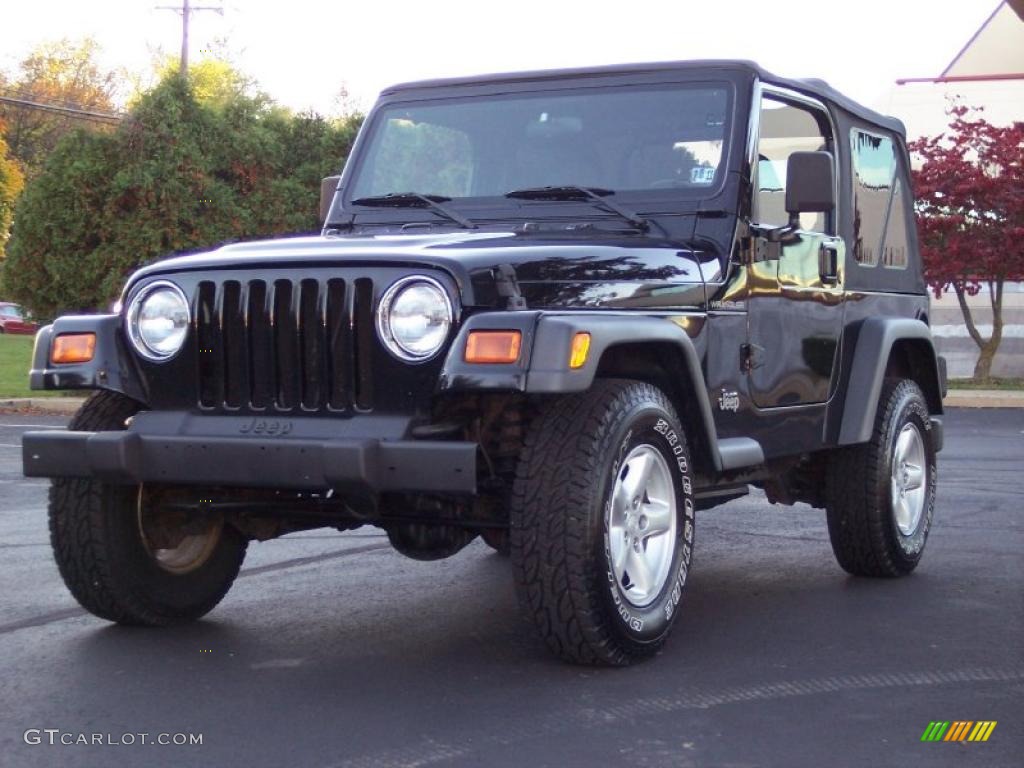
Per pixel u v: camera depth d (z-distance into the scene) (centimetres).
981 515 784
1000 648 460
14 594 550
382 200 534
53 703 393
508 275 410
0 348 3291
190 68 5619
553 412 420
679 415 471
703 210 491
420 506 467
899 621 505
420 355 405
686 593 564
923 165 1925
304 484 403
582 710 383
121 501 467
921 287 671
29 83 6512
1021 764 338
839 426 567
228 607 530
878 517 580
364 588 571
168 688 409
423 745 352
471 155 534
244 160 1773
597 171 512
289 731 365
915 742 355
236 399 431
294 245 447
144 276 443
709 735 361
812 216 558
